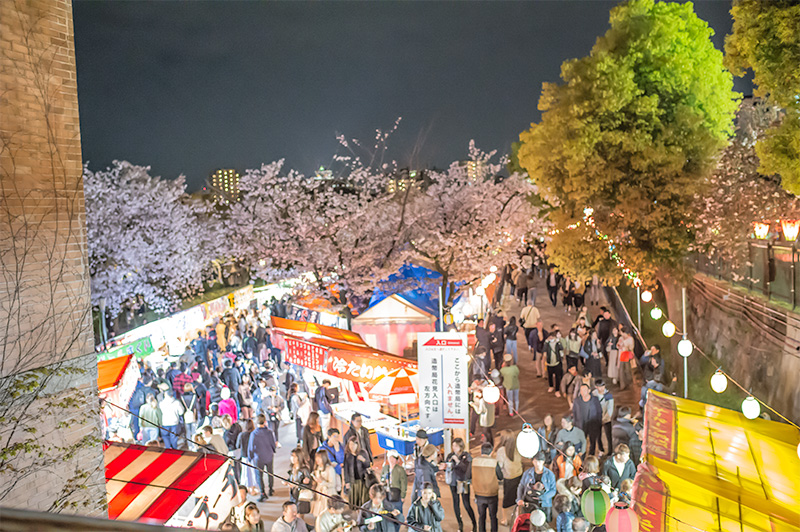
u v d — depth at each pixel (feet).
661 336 49.44
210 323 60.80
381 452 34.50
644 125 52.16
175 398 37.17
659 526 17.44
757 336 33.37
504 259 71.72
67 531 3.52
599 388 32.09
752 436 22.34
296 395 36.63
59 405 18.47
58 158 18.99
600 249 55.83
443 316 50.65
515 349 44.14
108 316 73.51
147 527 3.58
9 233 17.53
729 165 45.65
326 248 65.82
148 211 77.51
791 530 16.83
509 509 28.76
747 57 35.04
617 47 55.21
